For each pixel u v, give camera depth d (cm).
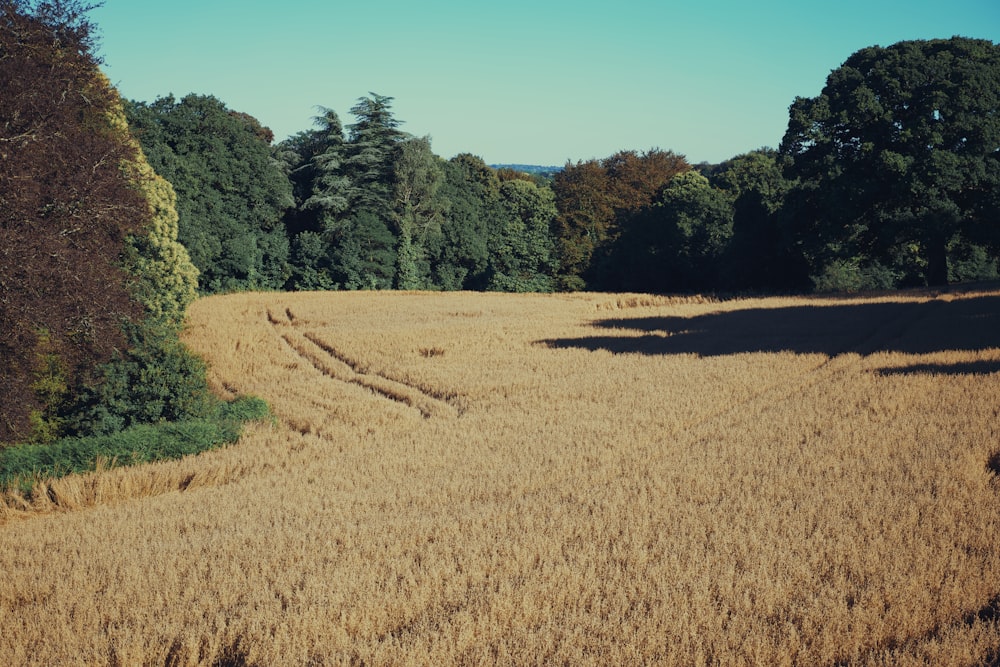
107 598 993
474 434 1902
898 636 806
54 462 1677
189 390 2197
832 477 1371
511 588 956
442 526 1223
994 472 1358
